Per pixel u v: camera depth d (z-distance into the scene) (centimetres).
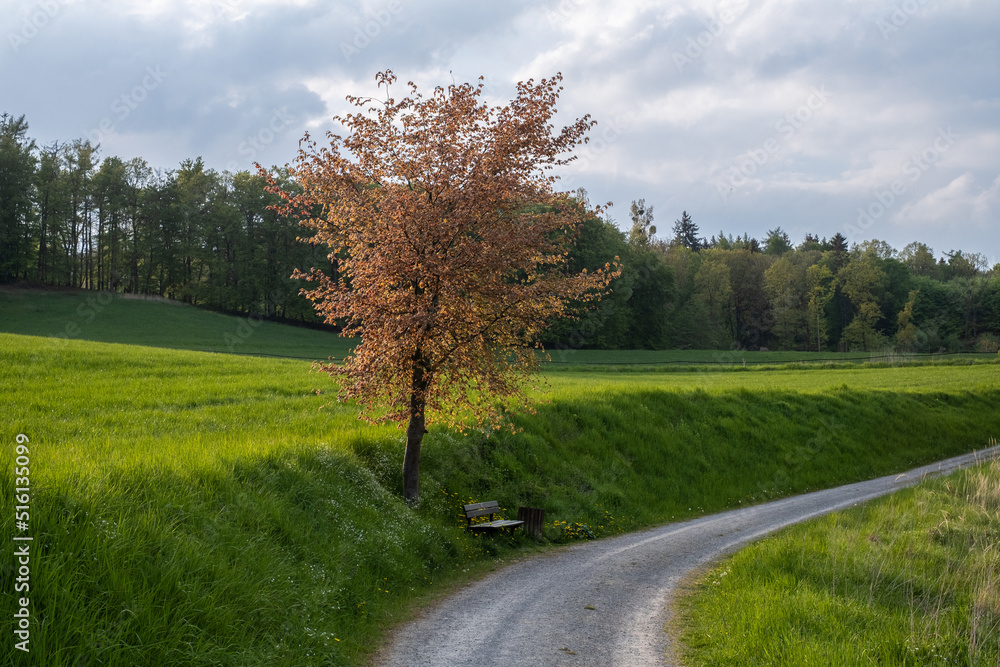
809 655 743
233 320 7831
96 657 570
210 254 8056
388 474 1455
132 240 7975
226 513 905
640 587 1134
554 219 1312
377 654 781
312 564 940
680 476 2219
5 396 1975
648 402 2741
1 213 6681
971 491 1828
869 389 4138
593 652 807
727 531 1698
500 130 1288
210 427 1750
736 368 6075
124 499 793
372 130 1302
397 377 1321
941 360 6862
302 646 732
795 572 1098
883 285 10975
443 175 1249
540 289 1286
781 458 2667
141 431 1634
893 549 1252
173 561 723
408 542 1173
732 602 969
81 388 2238
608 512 1770
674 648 837
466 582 1136
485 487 1641
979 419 3828
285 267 8344
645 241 9731
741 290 10806
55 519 680
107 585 649
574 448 2088
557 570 1241
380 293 1266
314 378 2856
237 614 727
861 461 2881
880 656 781
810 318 10038
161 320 7038
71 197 7569
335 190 1278
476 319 1281
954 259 14262
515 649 805
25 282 7381
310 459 1259
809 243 15575
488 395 1403
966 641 826
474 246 1205
